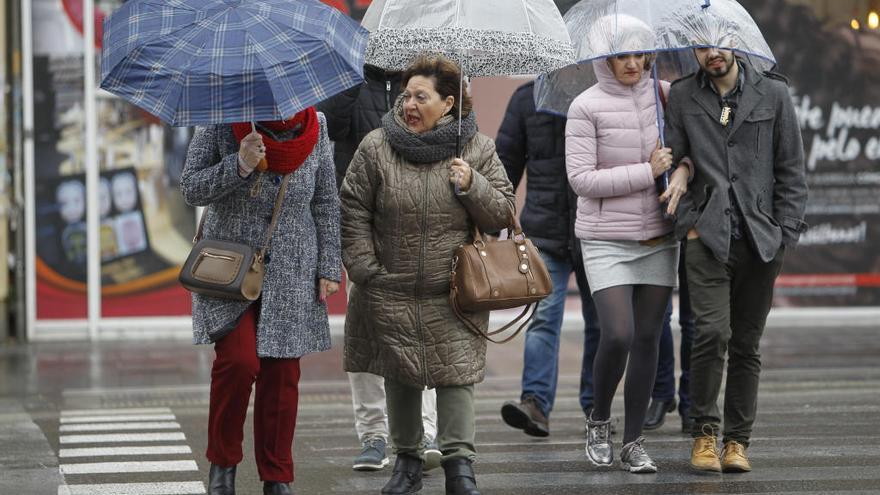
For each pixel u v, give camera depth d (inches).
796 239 754.2
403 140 650.8
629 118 767.1
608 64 770.2
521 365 1382.9
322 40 585.0
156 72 573.0
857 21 1656.0
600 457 783.1
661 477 759.7
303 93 574.9
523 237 668.7
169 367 1355.8
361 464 782.5
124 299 1550.2
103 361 1396.4
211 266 613.3
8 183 1513.3
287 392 647.1
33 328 1531.7
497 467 797.2
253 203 629.9
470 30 681.6
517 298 652.7
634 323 767.7
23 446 883.4
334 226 655.1
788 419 992.9
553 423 993.5
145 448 877.8
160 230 1550.2
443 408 663.8
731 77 758.5
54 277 1534.2
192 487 738.8
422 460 706.2
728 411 781.3
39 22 1508.4
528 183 920.3
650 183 753.0
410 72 657.6
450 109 656.4
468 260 647.8
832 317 1686.8
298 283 637.3
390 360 660.7
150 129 1540.4
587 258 772.6
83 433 947.3
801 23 1647.4
